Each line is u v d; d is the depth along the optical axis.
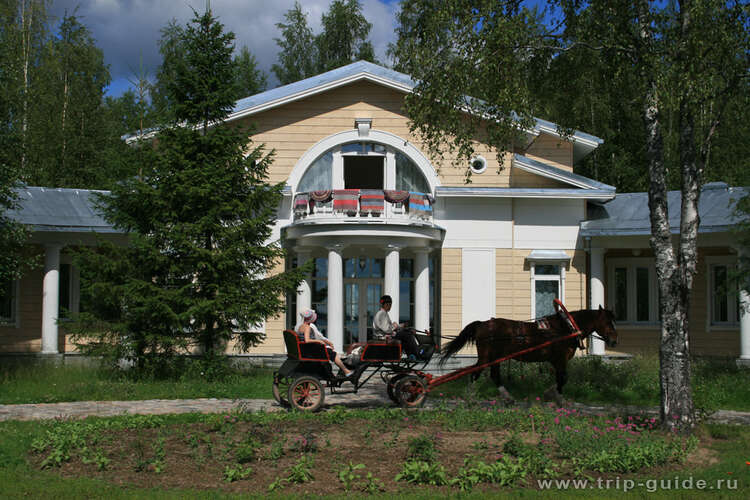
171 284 18.12
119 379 17.31
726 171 27.75
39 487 7.85
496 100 13.27
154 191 17.72
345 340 25.53
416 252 23.69
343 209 22.34
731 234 21.48
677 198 24.69
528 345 14.42
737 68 11.84
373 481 7.96
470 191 24.00
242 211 18.39
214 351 17.98
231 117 24.28
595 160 36.03
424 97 13.56
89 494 7.62
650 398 15.98
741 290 20.64
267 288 18.25
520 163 24.22
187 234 17.73
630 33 12.40
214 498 7.43
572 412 12.29
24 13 36.91
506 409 12.64
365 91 24.98
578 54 14.15
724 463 9.29
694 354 23.59
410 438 9.84
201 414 12.41
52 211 22.45
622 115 33.91
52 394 15.31
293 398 12.88
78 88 38.22
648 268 25.48
